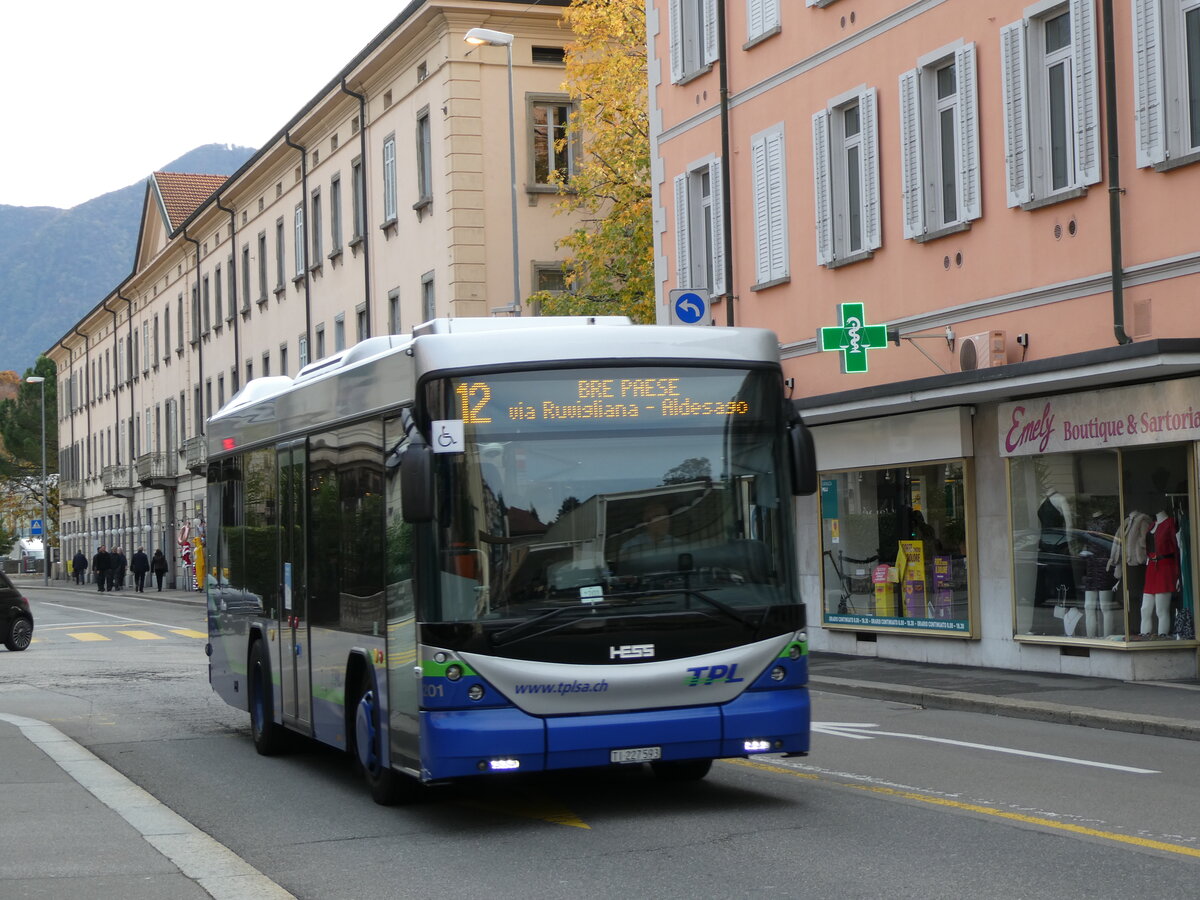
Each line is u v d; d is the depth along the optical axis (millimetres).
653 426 9688
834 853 8453
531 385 9555
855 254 22531
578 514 9492
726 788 10961
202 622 42031
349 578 11117
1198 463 16875
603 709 9367
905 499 22000
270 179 56719
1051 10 18672
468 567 9344
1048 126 18891
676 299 22609
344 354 11836
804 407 22219
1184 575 17344
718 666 9531
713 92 26703
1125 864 7977
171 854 9203
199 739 15469
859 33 22391
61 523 106938
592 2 36719
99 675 24281
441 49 41031
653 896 7574
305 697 12430
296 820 10383
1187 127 16703
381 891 7992
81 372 98312
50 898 7988
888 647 22500
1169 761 12117
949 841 8719
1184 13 16719
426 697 9281
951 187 20875
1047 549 19188
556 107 41750
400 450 9906
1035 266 18906
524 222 41250
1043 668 19250
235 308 61844
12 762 13688
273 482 13531
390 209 45062
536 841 9188
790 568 9852
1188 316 16484
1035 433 19047
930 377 19578
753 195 25391
